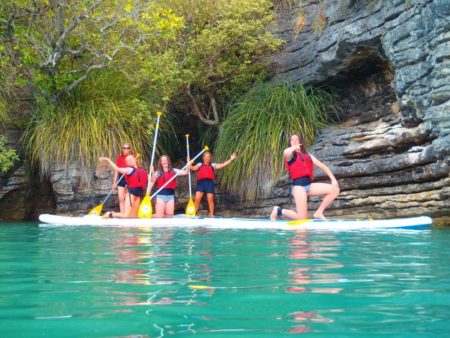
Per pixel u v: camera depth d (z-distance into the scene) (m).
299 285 2.69
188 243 4.92
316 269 3.23
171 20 10.70
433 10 7.86
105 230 6.76
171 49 11.62
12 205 11.52
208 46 11.69
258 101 11.43
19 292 2.51
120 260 3.66
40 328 1.88
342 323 1.95
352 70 10.77
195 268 3.27
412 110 8.88
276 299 2.35
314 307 2.20
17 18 11.16
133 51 11.57
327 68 10.98
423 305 2.24
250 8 11.85
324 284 2.71
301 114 10.90
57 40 11.36
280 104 11.12
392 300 2.34
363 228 6.84
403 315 2.07
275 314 2.08
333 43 10.55
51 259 3.73
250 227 7.12
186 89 12.27
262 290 2.55
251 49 12.15
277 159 10.41
